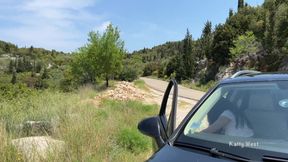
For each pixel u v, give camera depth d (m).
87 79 43.38
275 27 55.91
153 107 19.98
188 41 92.19
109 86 39.53
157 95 36.81
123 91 26.44
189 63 89.56
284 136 3.35
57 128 9.66
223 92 4.09
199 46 101.12
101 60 42.16
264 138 3.38
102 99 21.03
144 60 186.00
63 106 12.87
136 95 26.92
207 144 3.40
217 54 72.00
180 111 20.84
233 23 72.38
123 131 10.19
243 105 3.82
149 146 9.88
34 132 10.09
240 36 65.06
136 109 18.06
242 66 60.78
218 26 74.38
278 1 61.50
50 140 8.45
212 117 3.78
